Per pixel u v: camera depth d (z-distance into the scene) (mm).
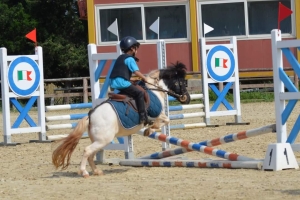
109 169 11586
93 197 8594
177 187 9117
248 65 26594
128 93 10461
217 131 17219
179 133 17125
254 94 25781
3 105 16234
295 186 8820
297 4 26250
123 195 8641
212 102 25078
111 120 10211
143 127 10867
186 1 26578
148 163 11664
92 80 12688
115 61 11430
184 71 11039
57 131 19594
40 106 16672
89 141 16281
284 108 11508
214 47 18562
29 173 11430
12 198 8766
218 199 8086
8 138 16203
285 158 10406
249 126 18062
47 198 8672
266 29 26641
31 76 16469
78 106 16797
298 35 26312
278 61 11422
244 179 9633
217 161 11055
